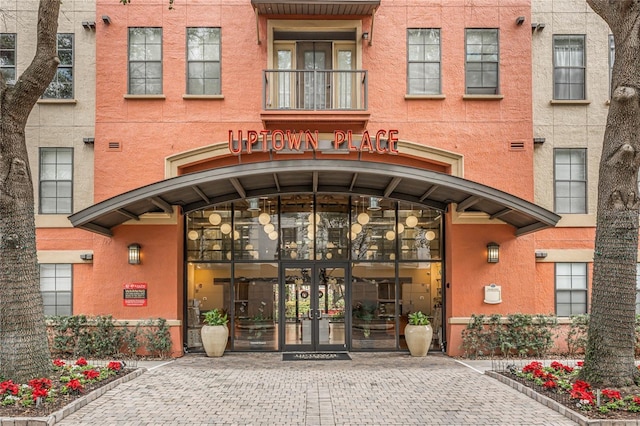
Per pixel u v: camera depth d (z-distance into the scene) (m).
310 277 15.54
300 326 15.45
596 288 9.89
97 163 14.78
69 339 14.26
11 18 15.23
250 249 15.55
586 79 15.62
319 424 8.26
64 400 9.07
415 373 12.05
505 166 15.02
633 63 9.93
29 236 10.26
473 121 15.09
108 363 12.21
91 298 15.00
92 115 15.31
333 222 15.64
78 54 15.41
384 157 15.16
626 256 9.70
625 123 9.89
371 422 8.35
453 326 14.77
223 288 15.49
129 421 8.33
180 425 8.17
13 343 9.90
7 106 10.20
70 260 15.09
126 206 13.03
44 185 15.28
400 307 15.48
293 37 15.47
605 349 9.60
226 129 14.92
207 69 15.14
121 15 15.06
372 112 14.99
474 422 8.34
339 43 15.55
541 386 10.09
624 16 10.02
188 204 15.14
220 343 14.55
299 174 13.52
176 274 14.77
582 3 15.72
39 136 15.26
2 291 9.98
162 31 15.09
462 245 14.99
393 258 15.56
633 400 8.59
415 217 15.66
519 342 14.44
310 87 15.46
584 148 15.54
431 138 15.02
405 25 15.23
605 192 9.97
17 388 8.99
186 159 14.89
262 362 13.62
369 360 13.95
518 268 14.99
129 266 14.77
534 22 15.66
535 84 15.62
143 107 14.93
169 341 14.45
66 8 15.45
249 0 15.18
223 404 9.33
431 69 15.27
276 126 14.66
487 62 15.30
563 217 15.40
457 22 15.27
